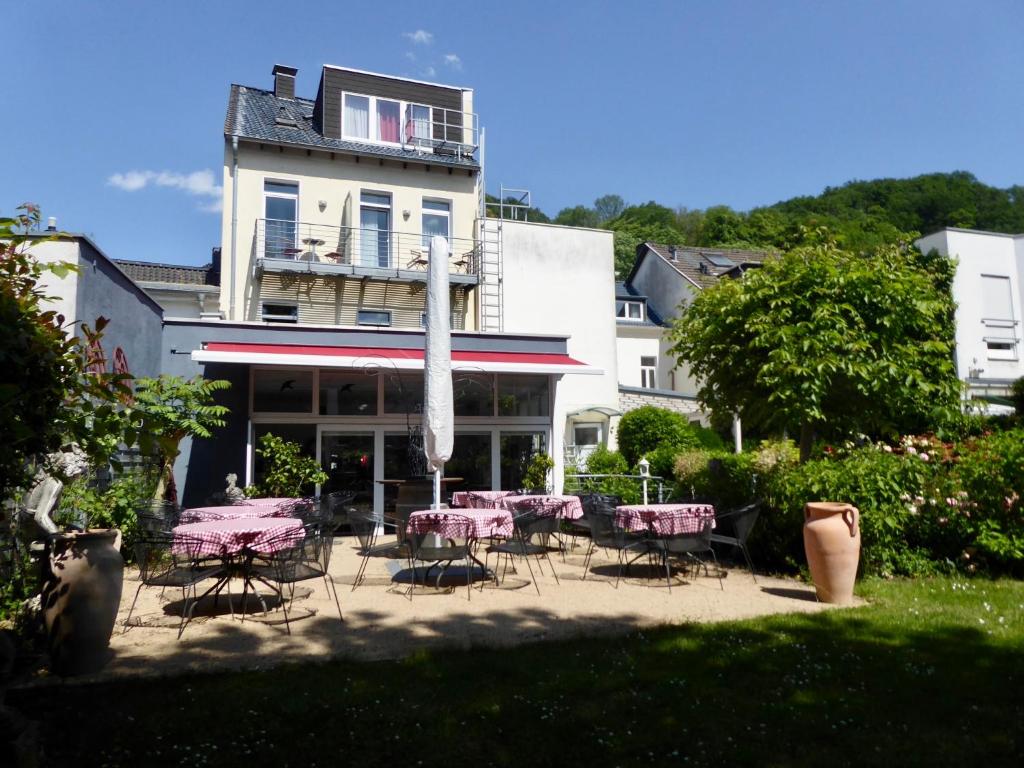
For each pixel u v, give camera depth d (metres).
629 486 15.48
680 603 8.02
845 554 7.88
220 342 14.83
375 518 9.95
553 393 16.94
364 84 23.56
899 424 11.90
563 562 11.28
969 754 4.02
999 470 9.24
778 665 5.61
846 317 9.77
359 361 14.06
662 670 5.53
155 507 9.70
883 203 52.03
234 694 5.01
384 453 15.43
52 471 4.58
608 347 23.98
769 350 9.95
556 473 16.64
